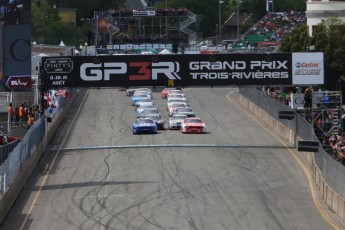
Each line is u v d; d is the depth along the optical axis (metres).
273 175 82.00
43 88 100.12
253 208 67.62
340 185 63.91
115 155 95.19
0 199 62.41
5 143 88.06
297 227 61.00
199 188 75.81
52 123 114.56
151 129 114.12
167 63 98.94
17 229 61.16
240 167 86.50
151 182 78.81
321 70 98.81
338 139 83.25
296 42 151.50
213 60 98.81
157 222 62.75
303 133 94.06
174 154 95.12
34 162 88.62
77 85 99.44
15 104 122.12
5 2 105.94
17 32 106.44
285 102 116.88
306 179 79.88
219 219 63.75
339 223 62.03
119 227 61.22
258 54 98.56
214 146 101.38
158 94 178.75
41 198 72.31
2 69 107.00
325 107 98.31
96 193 74.12
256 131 116.25
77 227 61.47
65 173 84.50
